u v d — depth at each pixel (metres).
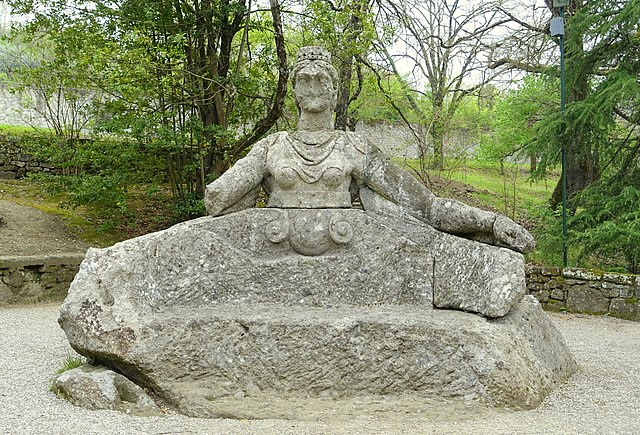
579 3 13.11
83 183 11.62
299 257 4.70
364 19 11.15
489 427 3.55
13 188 14.32
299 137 4.99
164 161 12.45
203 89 11.59
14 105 17.80
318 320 4.18
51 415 3.69
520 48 17.19
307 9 11.28
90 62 10.80
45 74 14.36
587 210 10.78
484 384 3.95
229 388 4.05
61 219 12.61
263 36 13.71
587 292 9.27
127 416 3.72
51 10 11.45
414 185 5.01
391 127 19.58
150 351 4.04
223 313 4.30
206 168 12.24
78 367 4.31
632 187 10.40
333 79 5.06
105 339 4.03
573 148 11.03
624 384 4.70
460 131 19.41
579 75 11.46
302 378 4.07
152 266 4.48
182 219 12.42
